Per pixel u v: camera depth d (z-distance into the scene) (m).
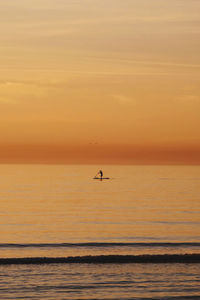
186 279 49.12
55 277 49.31
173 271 52.19
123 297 43.62
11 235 92.44
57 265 54.41
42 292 44.53
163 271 52.12
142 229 102.25
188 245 74.12
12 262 55.38
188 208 157.00
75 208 156.62
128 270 52.44
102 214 137.50
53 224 112.06
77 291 45.00
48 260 56.50
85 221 119.06
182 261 56.81
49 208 156.38
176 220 121.25
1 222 115.81
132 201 186.75
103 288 46.00
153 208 156.88
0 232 97.06
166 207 160.62
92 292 44.75
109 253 67.31
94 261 56.38
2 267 53.16
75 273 50.97
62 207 160.12
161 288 46.16
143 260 56.94
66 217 128.75
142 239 86.00
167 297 43.75
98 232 97.06
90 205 168.38
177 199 197.38
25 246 73.88
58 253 67.44
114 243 76.81
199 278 49.53
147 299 43.22
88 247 72.50
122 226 108.25
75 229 102.31
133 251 68.88
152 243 76.50
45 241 83.81
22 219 123.00
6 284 46.69
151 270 52.53
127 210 149.88
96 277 49.56
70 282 47.69
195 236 90.25
